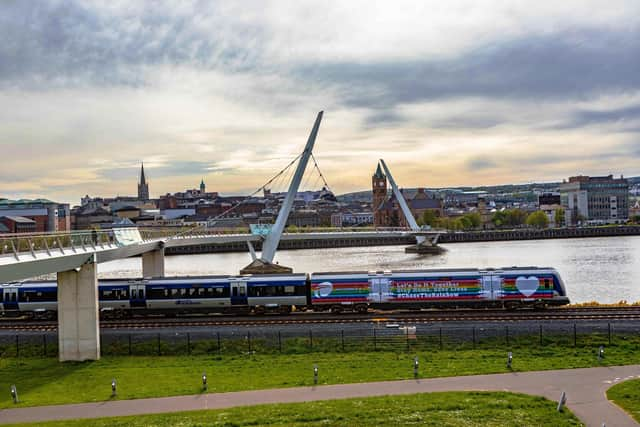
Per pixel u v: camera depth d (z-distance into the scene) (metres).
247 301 68.06
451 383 40.00
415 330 55.41
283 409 35.06
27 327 62.53
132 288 68.56
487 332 54.59
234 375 44.34
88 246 57.22
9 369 50.38
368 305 66.94
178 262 197.62
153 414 35.44
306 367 46.03
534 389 38.31
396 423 32.19
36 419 35.84
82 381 45.31
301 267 165.25
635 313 60.22
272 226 161.38
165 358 51.69
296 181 146.12
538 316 59.88
